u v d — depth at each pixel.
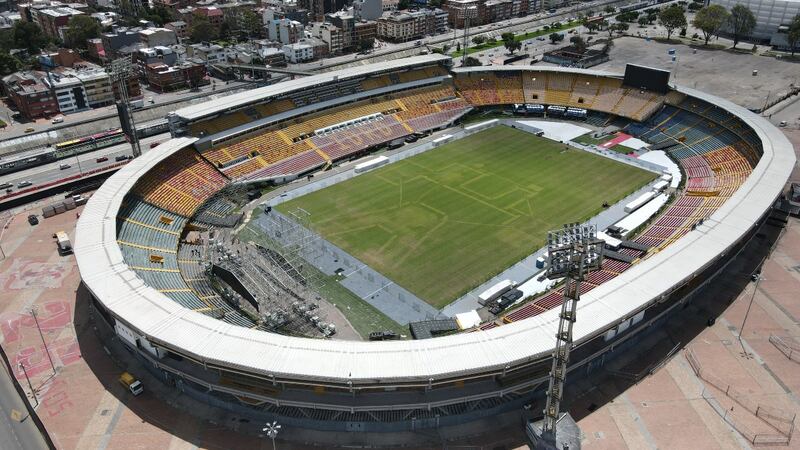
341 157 158.62
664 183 142.25
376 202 136.00
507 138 172.62
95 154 163.50
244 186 139.50
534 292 103.69
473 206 133.75
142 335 77.94
